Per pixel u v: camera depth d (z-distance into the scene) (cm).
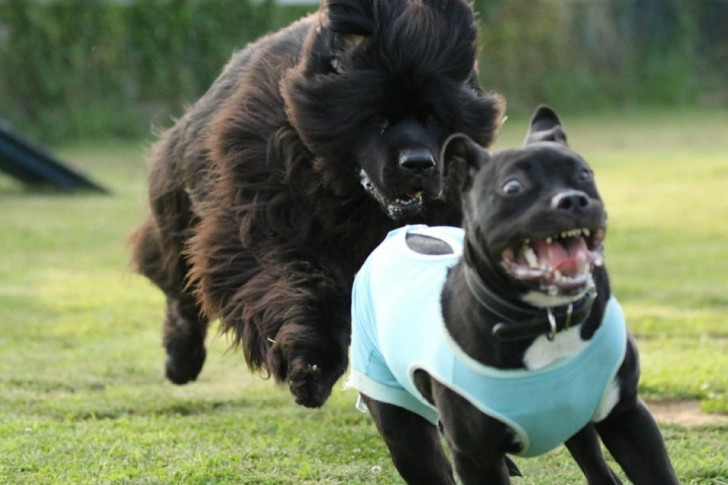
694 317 1659
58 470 1003
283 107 1066
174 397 1298
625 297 1847
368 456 1058
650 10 5834
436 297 736
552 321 667
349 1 1020
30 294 1969
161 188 1244
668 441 1060
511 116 5297
